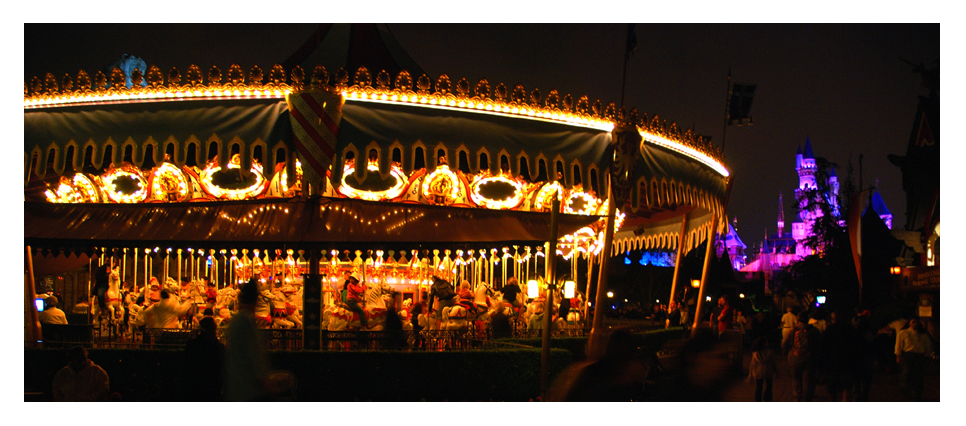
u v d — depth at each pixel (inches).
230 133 514.3
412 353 456.4
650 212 866.8
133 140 519.8
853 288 1530.5
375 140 516.1
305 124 502.0
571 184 572.1
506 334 578.9
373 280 651.5
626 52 572.4
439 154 592.7
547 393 426.6
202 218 549.6
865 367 512.1
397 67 625.6
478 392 461.1
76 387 347.3
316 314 477.4
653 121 611.2
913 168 1368.1
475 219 574.2
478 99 533.0
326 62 605.3
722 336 304.8
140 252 592.7
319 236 513.7
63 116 531.5
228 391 261.6
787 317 662.5
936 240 1312.7
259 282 631.2
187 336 478.6
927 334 518.6
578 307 790.5
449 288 589.0
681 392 278.1
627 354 234.1
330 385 446.3
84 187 615.5
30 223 536.4
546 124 557.9
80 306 759.1
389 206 570.9
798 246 5693.9
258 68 517.0
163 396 442.6
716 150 704.4
